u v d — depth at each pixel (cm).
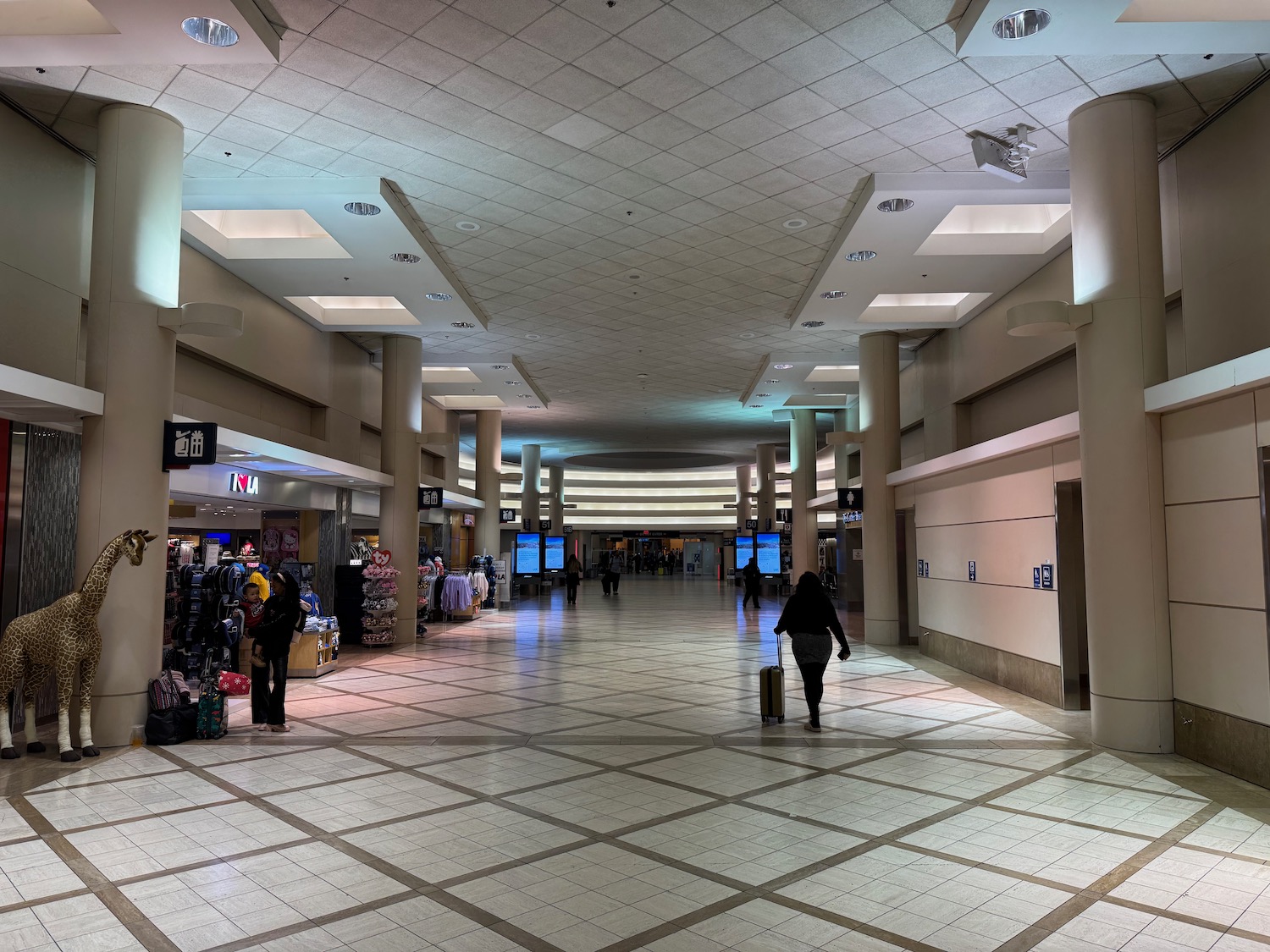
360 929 361
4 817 514
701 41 655
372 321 1499
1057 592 879
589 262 1188
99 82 709
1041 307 718
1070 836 482
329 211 947
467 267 1208
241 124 784
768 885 409
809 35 646
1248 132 743
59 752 672
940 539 1247
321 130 797
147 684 727
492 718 831
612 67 690
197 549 1587
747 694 983
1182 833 488
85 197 851
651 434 3133
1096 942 350
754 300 1373
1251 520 592
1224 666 621
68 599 664
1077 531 883
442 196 956
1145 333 703
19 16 583
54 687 817
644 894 399
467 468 3794
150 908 382
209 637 1010
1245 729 600
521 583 3269
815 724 778
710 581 4541
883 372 1540
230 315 729
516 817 516
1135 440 695
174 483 1077
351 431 1680
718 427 2945
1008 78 707
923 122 784
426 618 1906
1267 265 723
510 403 2303
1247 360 560
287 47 658
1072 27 591
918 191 895
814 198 962
